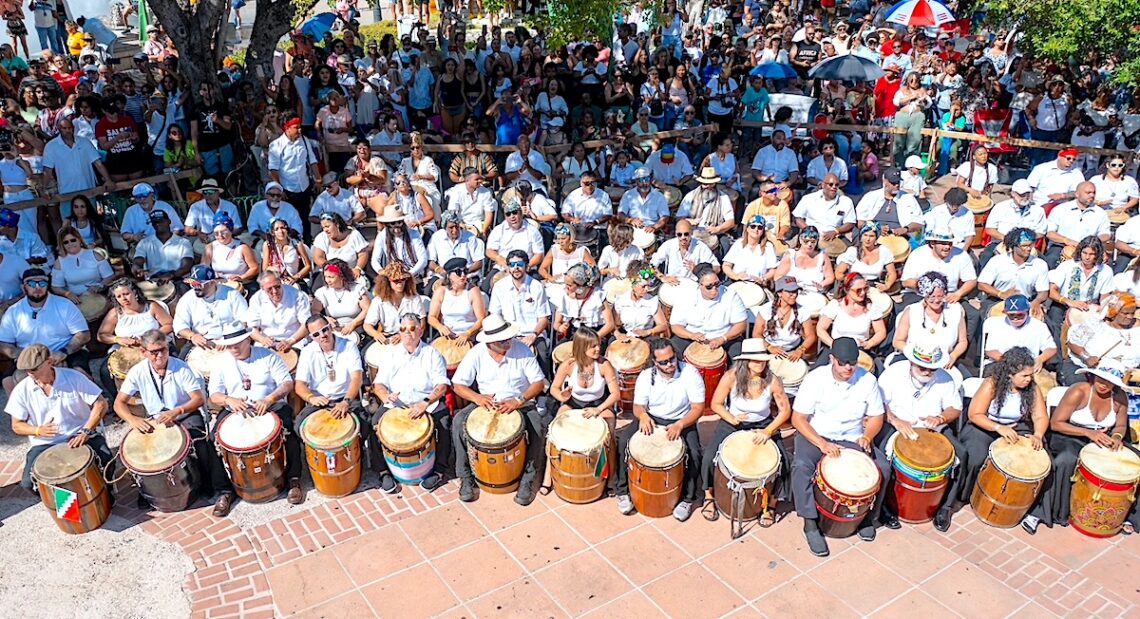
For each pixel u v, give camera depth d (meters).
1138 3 11.77
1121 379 6.96
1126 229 10.91
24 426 7.19
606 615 6.25
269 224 11.49
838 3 26.19
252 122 14.04
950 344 8.32
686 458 7.18
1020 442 7.02
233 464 7.09
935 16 18.81
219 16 13.15
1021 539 7.00
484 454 7.16
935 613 6.26
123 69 19.61
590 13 16.69
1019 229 9.45
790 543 6.96
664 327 9.09
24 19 20.52
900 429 7.11
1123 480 6.61
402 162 13.57
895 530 7.11
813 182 13.47
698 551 6.88
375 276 10.48
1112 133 14.83
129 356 8.45
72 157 11.73
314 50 16.92
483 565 6.75
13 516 7.33
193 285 8.78
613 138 14.10
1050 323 9.41
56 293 9.73
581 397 7.66
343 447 7.20
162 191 13.27
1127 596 6.41
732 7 24.59
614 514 7.32
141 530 7.14
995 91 16.11
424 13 24.27
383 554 6.87
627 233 10.25
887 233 11.38
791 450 7.79
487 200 12.20
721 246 11.52
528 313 9.00
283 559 6.83
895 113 15.82
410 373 7.63
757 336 8.89
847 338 6.86
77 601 6.43
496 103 15.16
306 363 7.61
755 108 16.80
